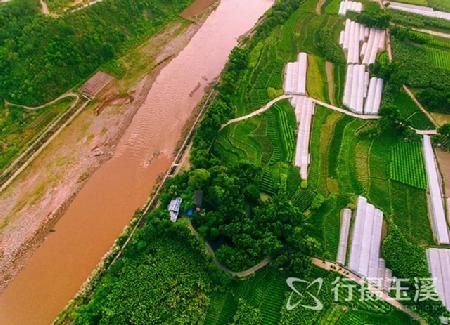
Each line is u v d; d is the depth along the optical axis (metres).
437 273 78.94
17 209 92.50
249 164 89.81
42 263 85.56
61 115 106.94
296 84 111.00
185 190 88.19
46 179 97.31
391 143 99.69
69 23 114.31
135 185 97.00
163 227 82.88
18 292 82.19
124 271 79.69
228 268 79.81
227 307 76.44
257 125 102.88
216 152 97.81
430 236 85.12
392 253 80.19
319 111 105.88
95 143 103.94
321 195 89.56
